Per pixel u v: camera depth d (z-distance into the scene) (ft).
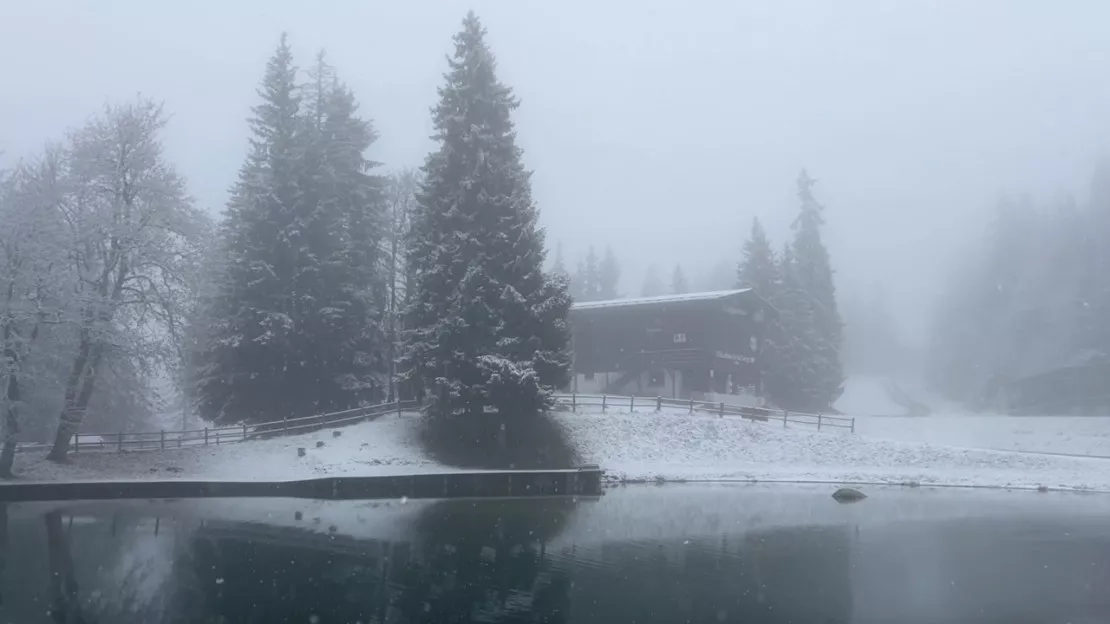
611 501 114.21
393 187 196.75
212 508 103.30
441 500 115.75
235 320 148.15
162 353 133.69
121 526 86.89
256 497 116.16
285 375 152.87
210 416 154.81
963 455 148.66
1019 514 100.73
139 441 142.41
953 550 76.07
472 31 151.84
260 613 53.26
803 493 124.16
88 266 129.90
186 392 168.76
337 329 156.56
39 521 90.43
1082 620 52.85
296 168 156.56
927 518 96.78
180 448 140.05
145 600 56.08
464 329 137.39
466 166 146.30
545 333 141.90
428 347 139.44
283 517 95.04
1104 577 65.00
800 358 238.89
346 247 161.17
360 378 159.94
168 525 87.81
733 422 160.45
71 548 74.08
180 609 54.03
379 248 177.37
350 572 65.16
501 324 138.41
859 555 73.46
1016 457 147.33
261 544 76.64
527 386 134.21
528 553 73.56
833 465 148.05
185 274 135.85
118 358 130.21
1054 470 141.69
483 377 136.15
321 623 51.06
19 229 121.90
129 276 132.98
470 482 120.98
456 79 150.82
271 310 149.79
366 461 136.67
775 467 146.51
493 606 55.26
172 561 68.74
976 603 56.85
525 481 122.21
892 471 143.02
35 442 163.43
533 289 143.13
